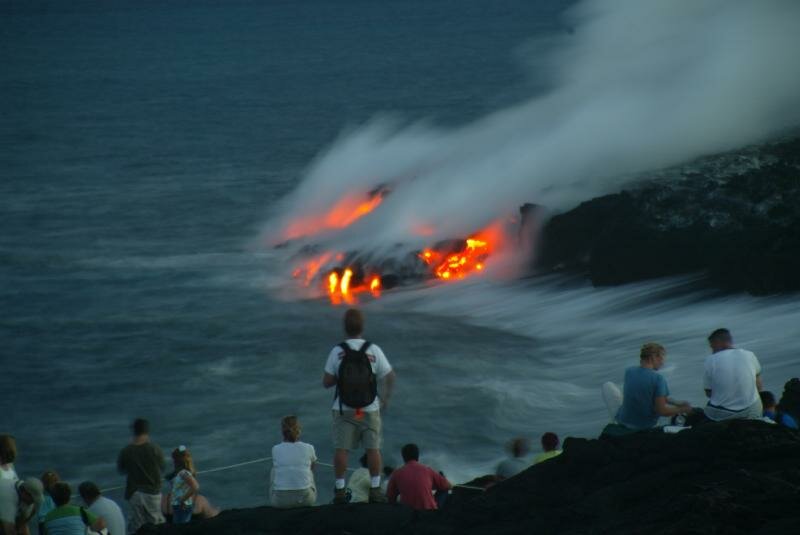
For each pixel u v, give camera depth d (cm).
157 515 4709
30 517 4134
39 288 13575
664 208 11081
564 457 3653
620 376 8631
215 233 17025
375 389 3694
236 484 7112
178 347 10669
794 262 9256
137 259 15212
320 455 7531
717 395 3975
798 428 4234
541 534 3167
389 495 3969
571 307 10706
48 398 9256
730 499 2884
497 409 8156
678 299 10031
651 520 2972
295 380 9419
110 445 8050
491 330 10469
